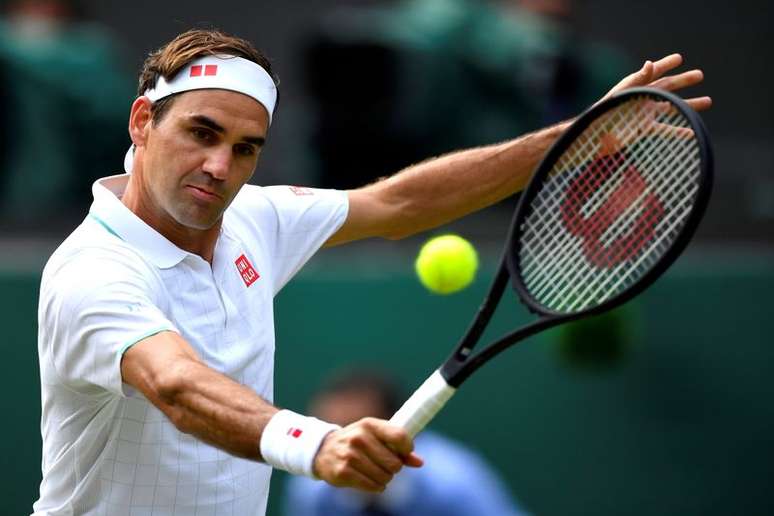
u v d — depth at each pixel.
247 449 10.52
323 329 26.75
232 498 12.88
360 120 29.25
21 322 26.62
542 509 26.92
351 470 10.23
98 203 12.43
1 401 26.52
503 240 27.86
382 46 29.08
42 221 28.38
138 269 12.14
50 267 12.18
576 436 26.97
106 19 32.56
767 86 32.56
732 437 27.33
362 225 14.69
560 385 26.89
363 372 22.53
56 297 11.79
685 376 27.31
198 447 12.57
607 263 13.53
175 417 10.80
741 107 32.53
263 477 13.21
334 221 14.48
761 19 32.78
